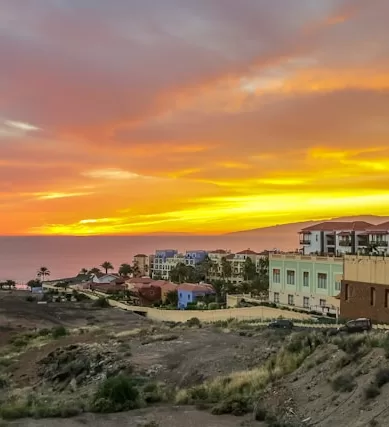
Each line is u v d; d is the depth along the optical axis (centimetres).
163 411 2841
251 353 3894
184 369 3850
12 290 17212
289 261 7694
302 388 2753
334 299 6581
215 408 2792
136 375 3847
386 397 2191
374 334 3111
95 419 2706
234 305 8425
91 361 4503
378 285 5578
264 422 2527
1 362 5388
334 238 10231
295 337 3772
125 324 7975
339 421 2233
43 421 2666
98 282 17588
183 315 7831
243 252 19188
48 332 7481
